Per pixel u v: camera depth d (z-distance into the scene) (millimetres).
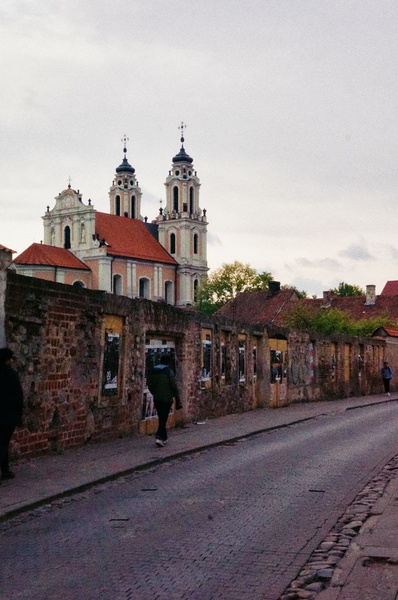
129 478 13016
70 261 111125
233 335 27266
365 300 79375
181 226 127312
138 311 19266
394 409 30547
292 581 6992
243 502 10695
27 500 10508
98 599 6508
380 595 6461
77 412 16078
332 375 38969
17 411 12195
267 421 23703
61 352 15352
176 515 9867
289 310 52688
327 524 9281
